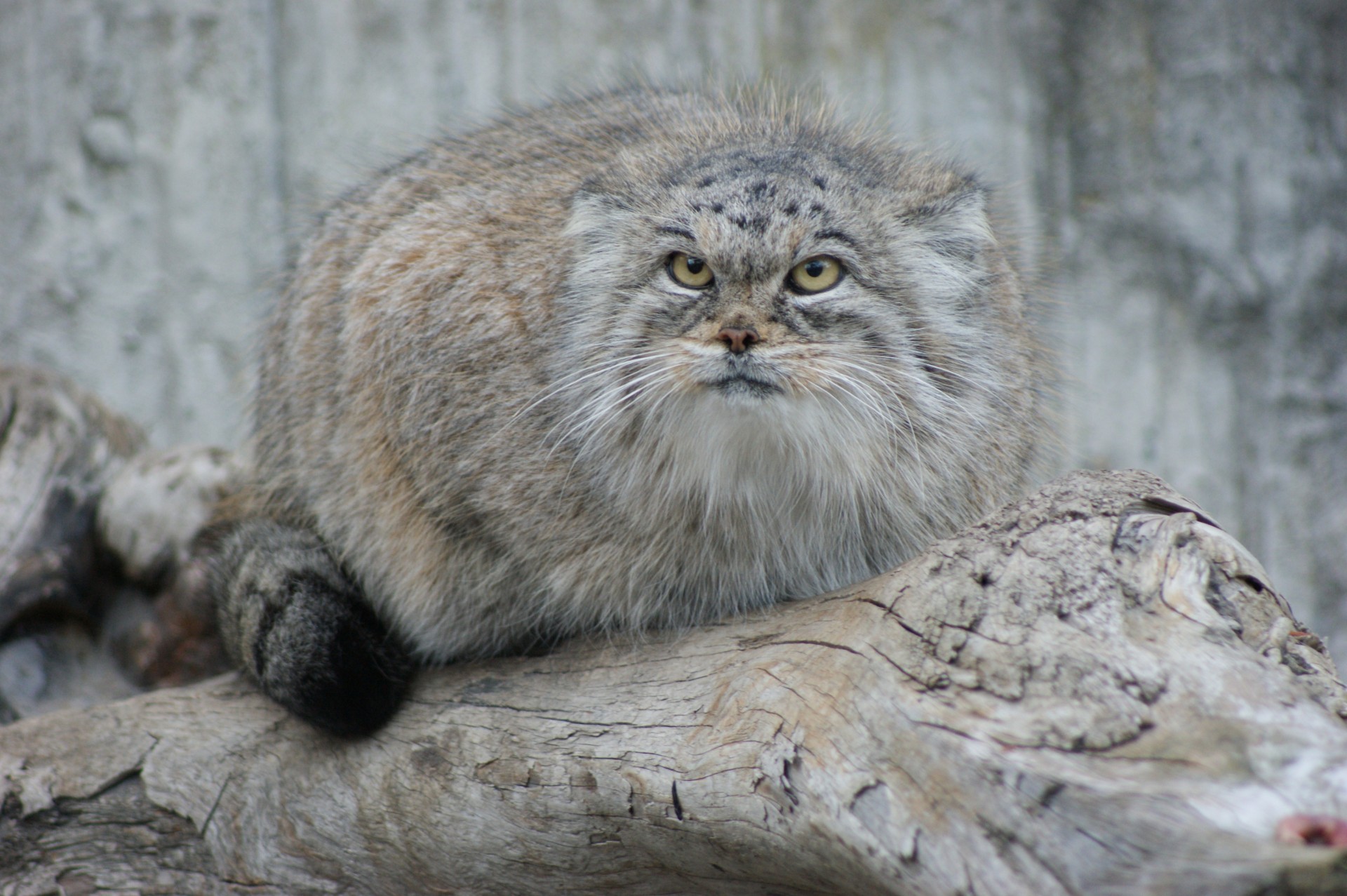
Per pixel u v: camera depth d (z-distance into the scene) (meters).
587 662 9.67
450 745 9.41
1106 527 7.79
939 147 16.41
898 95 21.27
